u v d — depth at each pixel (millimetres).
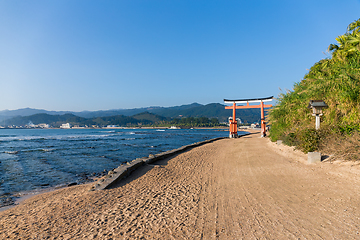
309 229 3438
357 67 8617
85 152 23953
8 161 17453
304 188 5480
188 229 3859
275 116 17750
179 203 5387
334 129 8344
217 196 5727
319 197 4742
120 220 4512
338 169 6211
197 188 6738
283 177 6785
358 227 3289
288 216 4023
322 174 6262
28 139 51438
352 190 4746
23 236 4121
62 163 16547
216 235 3551
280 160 9609
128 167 9617
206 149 18797
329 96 9727
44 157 19859
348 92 8039
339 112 9039
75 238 3812
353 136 6855
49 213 5410
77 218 4836
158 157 13062
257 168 8664
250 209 4586
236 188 6309
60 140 47656
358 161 6078
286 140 12844
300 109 12812
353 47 9898
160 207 5172
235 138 34062
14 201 7574
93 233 3963
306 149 8922
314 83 11031
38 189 9359
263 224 3807
